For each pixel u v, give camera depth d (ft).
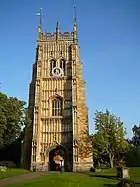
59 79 297.12
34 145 264.93
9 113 221.87
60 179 134.10
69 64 303.89
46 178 142.82
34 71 306.35
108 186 125.49
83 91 298.15
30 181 132.05
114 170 227.40
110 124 264.11
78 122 279.28
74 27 318.65
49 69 303.68
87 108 291.79
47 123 280.51
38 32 318.86
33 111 282.36
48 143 273.54
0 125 206.18
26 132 279.28
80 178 149.07
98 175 185.98
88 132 280.10
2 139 222.48
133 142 475.31
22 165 269.03
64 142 272.31
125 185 120.16
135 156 295.28
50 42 314.96
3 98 221.05
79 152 268.21
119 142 259.60
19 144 319.06
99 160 307.58
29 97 295.28
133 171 191.93
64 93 291.17
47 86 295.48
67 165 263.90
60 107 287.28
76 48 309.83
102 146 258.37
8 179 148.05
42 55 310.04
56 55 308.81
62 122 279.69
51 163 274.57
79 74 304.91
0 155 317.63
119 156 290.35
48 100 289.53
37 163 262.06
